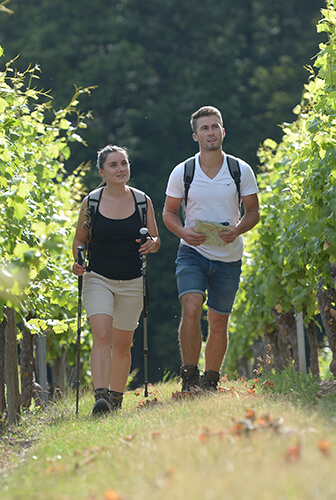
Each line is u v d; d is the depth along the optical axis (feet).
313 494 18.38
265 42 237.86
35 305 48.26
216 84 223.10
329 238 44.55
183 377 46.06
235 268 47.80
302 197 47.32
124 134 220.43
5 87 50.65
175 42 234.79
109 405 41.57
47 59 214.69
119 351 47.26
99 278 44.91
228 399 37.40
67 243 64.44
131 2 231.30
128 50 220.23
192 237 45.73
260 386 46.11
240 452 22.44
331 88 45.21
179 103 220.23
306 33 236.63
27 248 30.76
